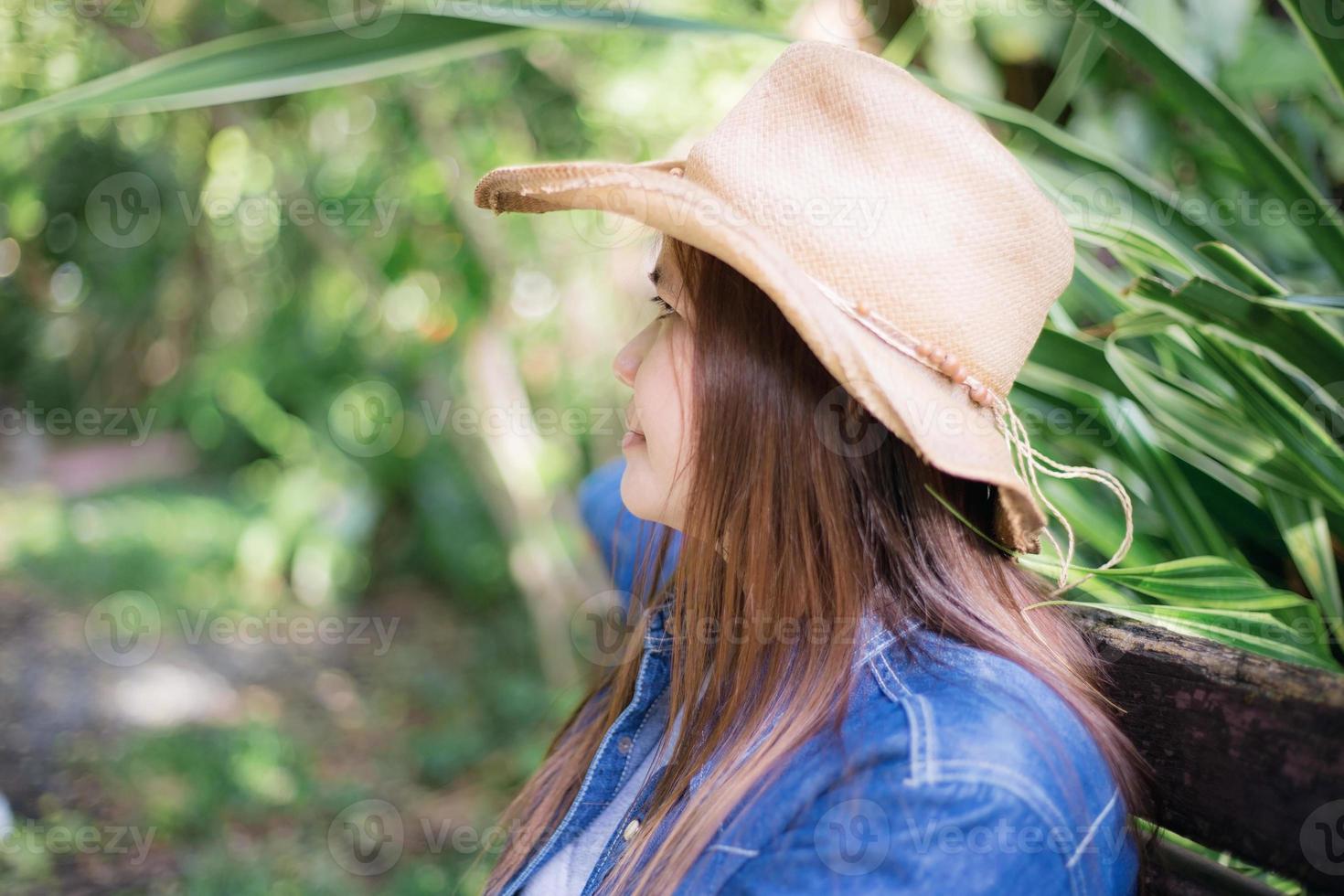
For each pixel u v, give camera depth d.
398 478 4.46
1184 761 0.61
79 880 2.14
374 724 3.23
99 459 5.79
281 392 4.74
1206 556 0.70
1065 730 0.57
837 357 0.54
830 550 0.61
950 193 0.58
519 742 2.93
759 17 2.08
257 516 4.71
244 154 3.19
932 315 0.58
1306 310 0.66
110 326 5.89
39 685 3.06
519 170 0.65
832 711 0.59
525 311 2.73
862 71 0.60
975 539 0.65
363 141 2.72
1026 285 0.61
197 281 4.75
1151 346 0.98
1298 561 0.75
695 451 0.63
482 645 3.79
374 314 3.78
